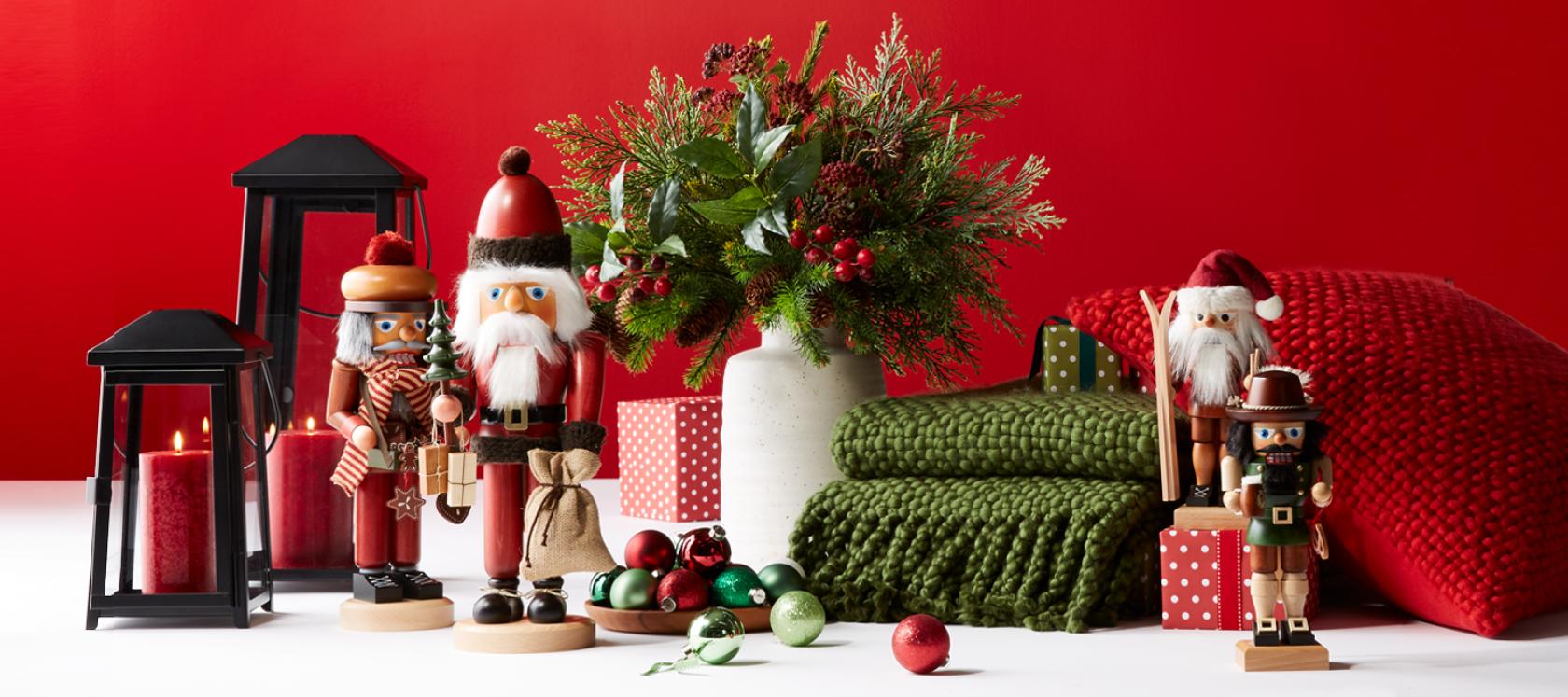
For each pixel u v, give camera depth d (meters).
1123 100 4.81
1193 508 2.04
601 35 4.94
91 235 4.99
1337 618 2.17
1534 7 4.68
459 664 1.86
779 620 1.95
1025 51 4.84
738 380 2.43
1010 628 2.08
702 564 2.09
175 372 2.17
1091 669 1.79
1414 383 2.11
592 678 1.76
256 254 2.59
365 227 2.62
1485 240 4.71
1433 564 2.00
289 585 2.55
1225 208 4.79
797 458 2.38
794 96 2.43
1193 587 2.04
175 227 4.98
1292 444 1.79
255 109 4.97
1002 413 2.16
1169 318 2.01
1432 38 4.73
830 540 2.22
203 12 4.98
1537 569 1.99
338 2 4.97
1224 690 1.67
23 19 4.99
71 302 4.99
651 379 4.95
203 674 1.81
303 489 2.51
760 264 2.36
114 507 2.18
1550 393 2.13
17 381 4.98
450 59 4.97
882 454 2.23
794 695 1.66
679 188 2.36
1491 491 2.00
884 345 2.49
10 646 2.01
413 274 2.23
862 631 2.08
